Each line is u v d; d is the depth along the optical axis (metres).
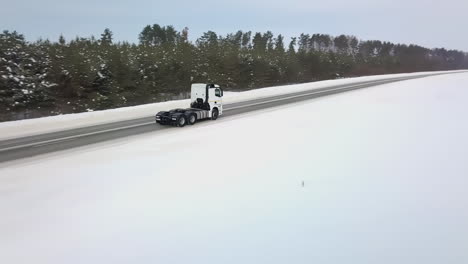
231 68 55.62
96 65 39.81
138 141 16.31
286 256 6.65
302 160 13.05
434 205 9.05
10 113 32.59
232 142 16.05
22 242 7.11
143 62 46.50
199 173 11.48
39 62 37.75
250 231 7.61
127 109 26.75
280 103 31.28
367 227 7.84
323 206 8.94
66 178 10.93
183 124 20.31
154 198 9.34
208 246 6.99
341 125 20.16
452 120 21.67
